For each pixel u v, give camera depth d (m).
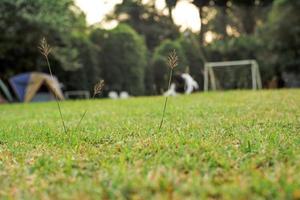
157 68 27.06
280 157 3.49
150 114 7.68
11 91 23.19
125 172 3.04
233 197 2.43
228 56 28.59
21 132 5.71
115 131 5.37
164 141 4.32
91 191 2.66
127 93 25.88
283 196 2.44
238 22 41.94
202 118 6.69
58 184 2.94
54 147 4.44
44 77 20.80
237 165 3.31
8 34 21.50
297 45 29.83
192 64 26.33
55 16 20.30
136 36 27.11
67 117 7.89
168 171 3.03
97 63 25.72
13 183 3.04
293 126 5.47
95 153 3.97
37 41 22.25
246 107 8.34
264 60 29.23
